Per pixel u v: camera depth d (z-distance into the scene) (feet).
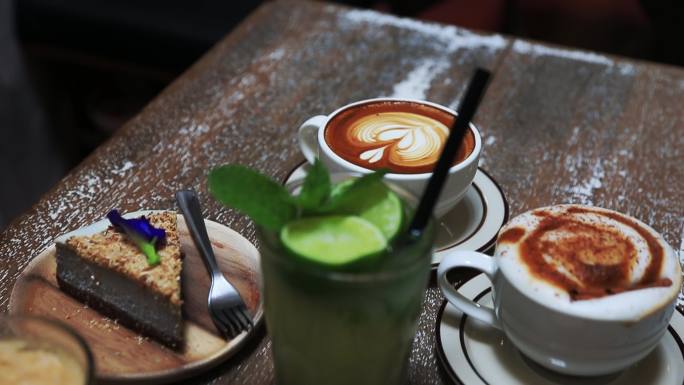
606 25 5.09
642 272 1.67
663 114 2.75
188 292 1.92
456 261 1.79
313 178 1.59
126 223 1.94
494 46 3.13
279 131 2.59
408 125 2.19
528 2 5.23
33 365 1.52
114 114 5.26
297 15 3.33
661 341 1.82
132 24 4.52
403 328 1.60
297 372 1.67
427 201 1.58
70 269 1.92
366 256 1.50
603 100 2.81
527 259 1.70
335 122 2.20
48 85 5.13
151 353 1.79
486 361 1.80
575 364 1.68
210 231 2.09
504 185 2.37
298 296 1.53
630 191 2.38
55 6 4.60
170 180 2.35
